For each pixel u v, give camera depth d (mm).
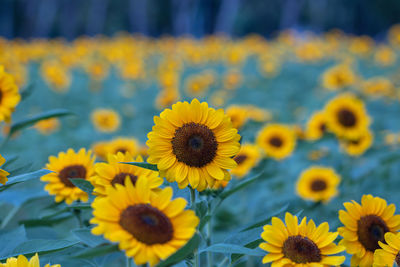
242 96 11516
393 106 9086
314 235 1748
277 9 41719
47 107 9492
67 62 12633
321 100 10242
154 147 1809
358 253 1801
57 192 2205
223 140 1867
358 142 4793
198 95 10445
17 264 1578
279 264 1655
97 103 10422
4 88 2430
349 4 39969
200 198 2047
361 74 15133
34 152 6078
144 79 12758
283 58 18219
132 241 1385
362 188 4305
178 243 1426
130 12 44094
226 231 3859
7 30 39156
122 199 1466
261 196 4168
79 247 1977
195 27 40938
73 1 41938
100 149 3801
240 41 24484
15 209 2588
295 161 5117
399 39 19609
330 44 20281
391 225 1882
